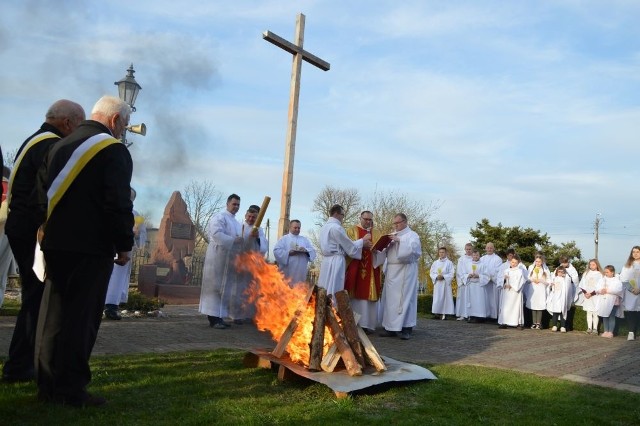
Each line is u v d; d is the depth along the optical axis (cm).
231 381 489
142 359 575
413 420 391
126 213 385
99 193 387
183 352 642
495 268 1540
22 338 435
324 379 471
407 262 968
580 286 1371
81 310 385
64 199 383
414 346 870
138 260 1859
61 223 381
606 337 1227
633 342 1104
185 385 463
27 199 418
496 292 1570
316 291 538
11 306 1064
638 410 457
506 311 1428
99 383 454
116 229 384
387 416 400
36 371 388
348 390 452
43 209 395
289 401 431
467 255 1622
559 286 1373
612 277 1256
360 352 523
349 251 967
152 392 433
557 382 564
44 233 383
